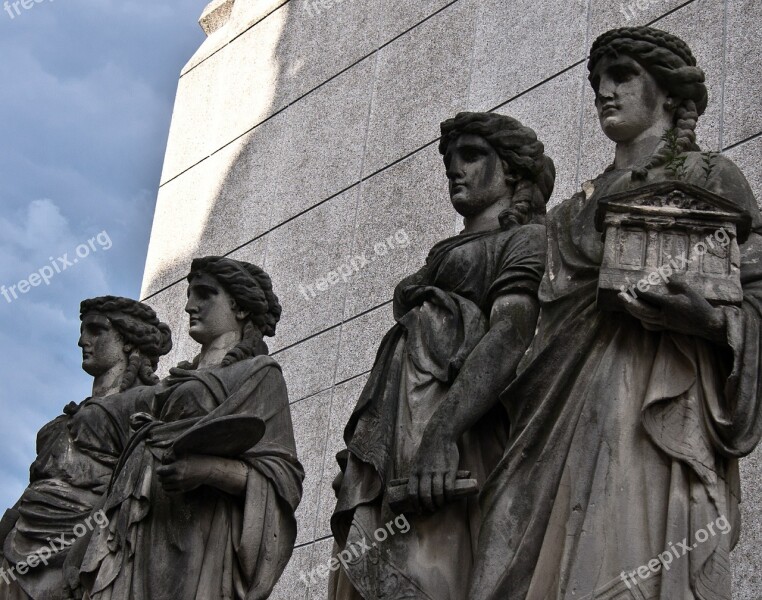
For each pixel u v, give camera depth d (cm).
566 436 556
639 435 540
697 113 627
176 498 682
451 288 635
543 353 570
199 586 670
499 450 595
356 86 1106
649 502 529
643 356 553
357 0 1151
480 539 559
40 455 809
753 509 736
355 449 610
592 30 948
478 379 594
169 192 1244
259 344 739
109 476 792
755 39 858
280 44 1210
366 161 1059
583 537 527
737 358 531
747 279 561
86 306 839
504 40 1005
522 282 615
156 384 821
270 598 925
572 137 917
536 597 535
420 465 582
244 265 754
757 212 587
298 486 699
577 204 609
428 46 1064
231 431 665
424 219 986
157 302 1180
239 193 1164
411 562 577
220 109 1239
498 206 659
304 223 1081
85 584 690
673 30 900
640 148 619
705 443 532
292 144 1137
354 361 974
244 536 671
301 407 989
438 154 1004
